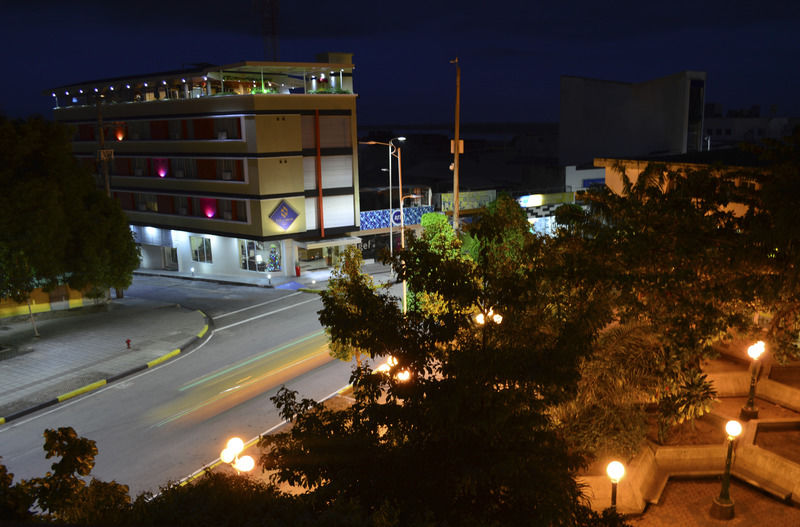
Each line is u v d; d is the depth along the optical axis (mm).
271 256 43250
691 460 14617
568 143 73375
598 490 13102
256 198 41594
